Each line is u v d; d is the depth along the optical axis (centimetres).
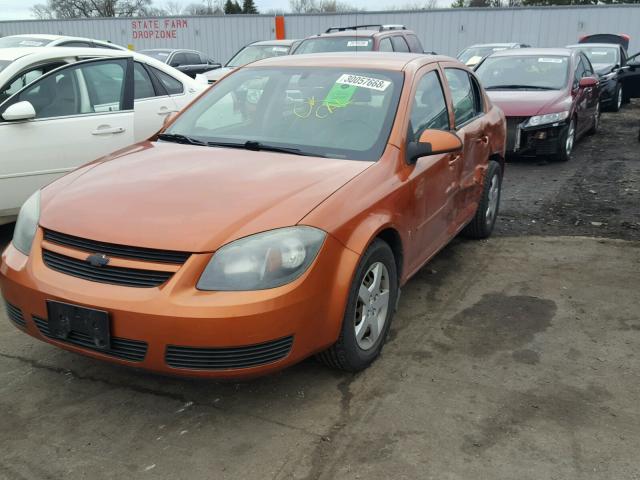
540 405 298
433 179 383
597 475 250
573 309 407
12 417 286
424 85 402
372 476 248
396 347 355
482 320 391
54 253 279
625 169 857
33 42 740
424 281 456
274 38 2678
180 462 257
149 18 2777
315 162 329
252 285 254
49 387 311
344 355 303
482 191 523
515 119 884
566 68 980
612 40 2192
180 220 267
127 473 250
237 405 297
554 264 492
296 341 267
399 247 343
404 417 288
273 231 263
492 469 253
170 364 257
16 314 293
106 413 290
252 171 314
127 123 559
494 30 2464
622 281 455
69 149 513
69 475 249
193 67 1708
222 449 265
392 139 348
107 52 578
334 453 262
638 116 1479
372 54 430
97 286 261
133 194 291
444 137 352
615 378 323
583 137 1153
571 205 677
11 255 295
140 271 258
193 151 353
